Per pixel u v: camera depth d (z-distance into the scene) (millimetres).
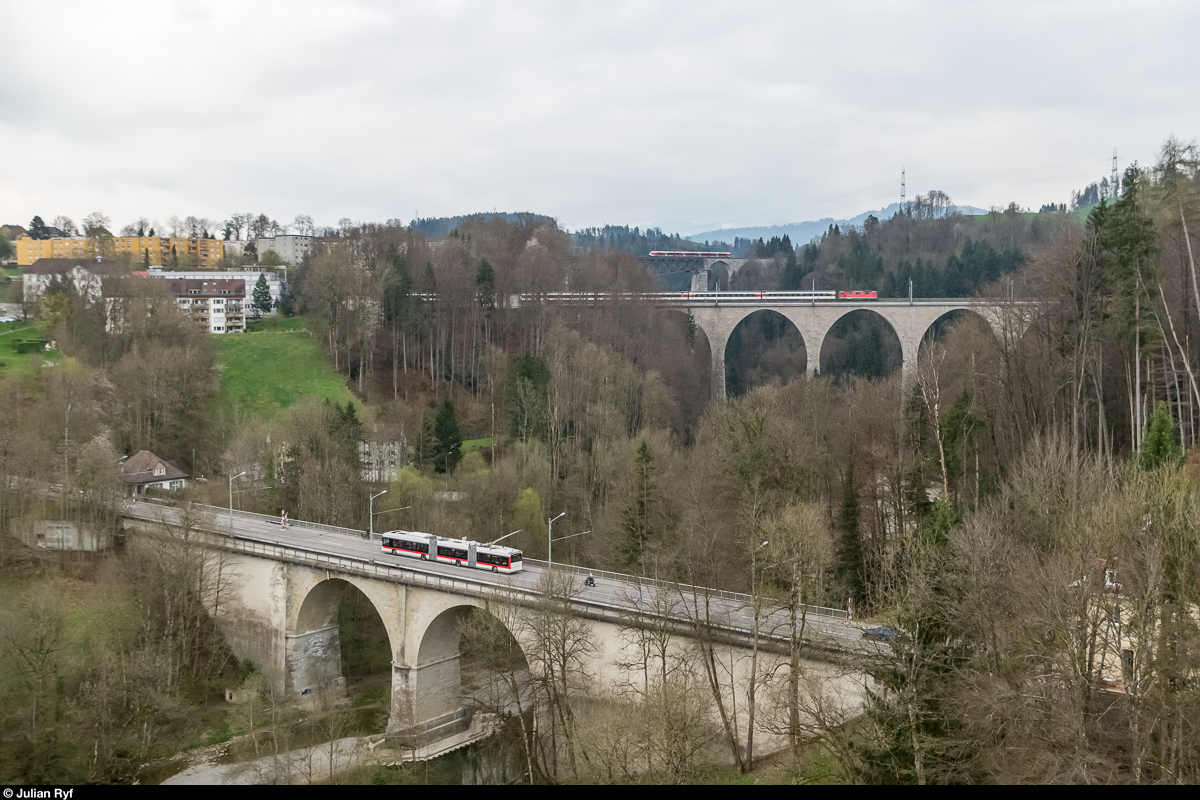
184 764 64188
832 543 65438
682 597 54969
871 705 43125
